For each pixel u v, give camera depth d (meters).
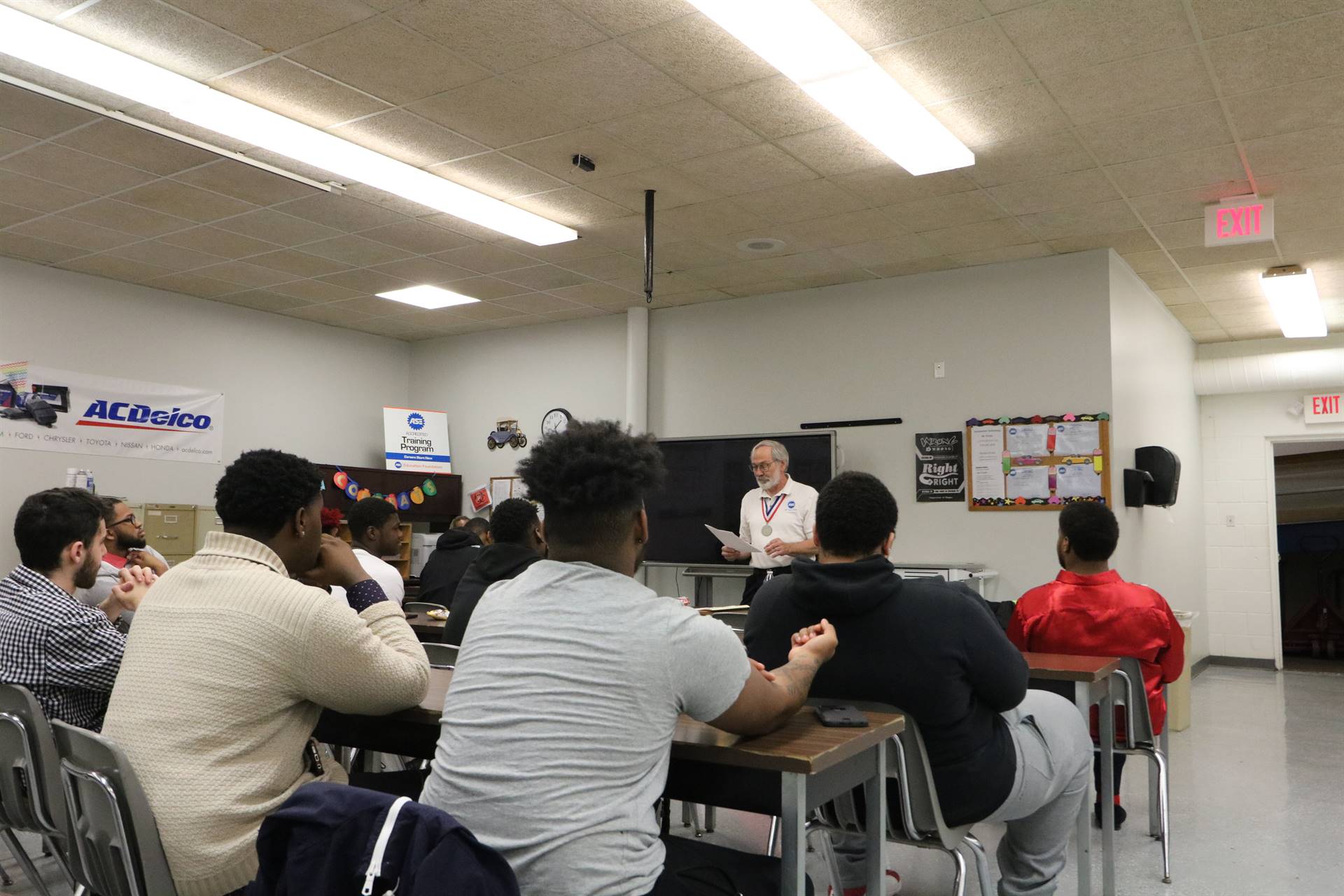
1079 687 2.58
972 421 6.39
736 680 1.46
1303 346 8.91
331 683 1.67
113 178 5.02
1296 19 3.36
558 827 1.31
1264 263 6.43
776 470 5.84
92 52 3.69
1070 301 6.14
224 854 1.58
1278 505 10.41
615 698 1.38
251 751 1.66
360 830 1.10
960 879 2.10
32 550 2.40
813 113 4.18
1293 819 3.97
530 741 1.35
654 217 5.59
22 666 2.14
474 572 3.31
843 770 1.71
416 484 8.44
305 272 6.86
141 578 2.29
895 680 2.01
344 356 8.74
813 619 2.12
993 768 2.09
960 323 6.52
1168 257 6.28
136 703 1.65
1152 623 3.27
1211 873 3.32
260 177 4.98
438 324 8.56
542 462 1.53
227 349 7.81
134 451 7.16
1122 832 3.81
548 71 3.84
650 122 4.30
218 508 1.84
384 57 3.75
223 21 3.51
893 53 3.64
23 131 4.42
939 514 6.47
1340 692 7.52
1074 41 3.54
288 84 3.99
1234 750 5.34
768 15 3.33
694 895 1.47
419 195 5.17
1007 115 4.16
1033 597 3.43
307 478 1.88
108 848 1.65
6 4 3.42
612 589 1.45
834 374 6.98
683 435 7.64
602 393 8.13
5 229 5.88
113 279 7.04
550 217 5.61
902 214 5.47
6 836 2.29
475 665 1.46
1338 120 4.16
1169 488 6.48
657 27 3.49
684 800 1.81
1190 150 4.52
